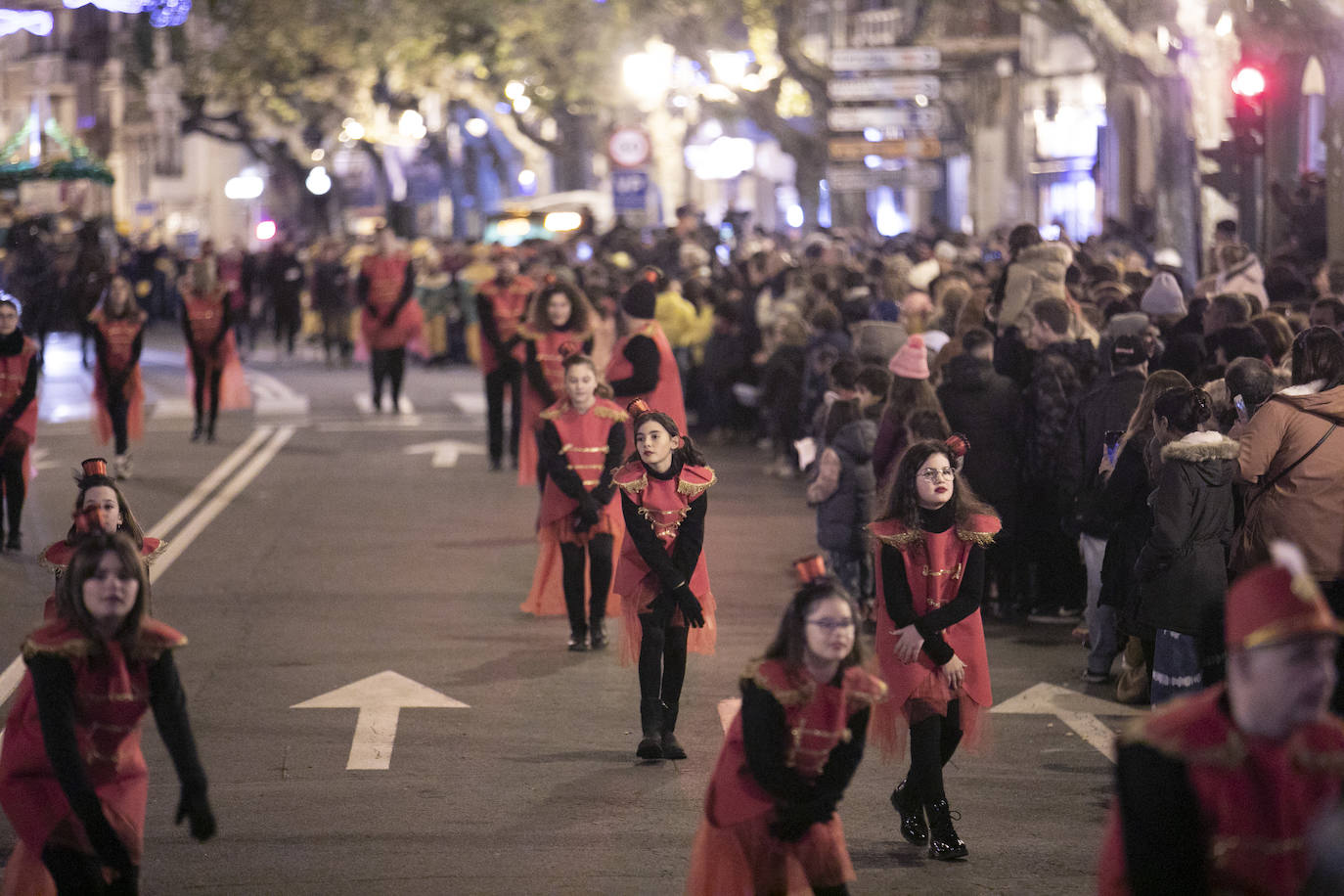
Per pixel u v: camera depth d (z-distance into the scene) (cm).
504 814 858
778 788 583
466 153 6994
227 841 814
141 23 7256
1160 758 420
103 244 5331
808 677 581
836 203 4319
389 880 759
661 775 929
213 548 1647
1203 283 1692
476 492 1995
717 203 7688
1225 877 422
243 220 8756
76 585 578
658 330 1359
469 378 3528
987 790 903
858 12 5600
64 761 571
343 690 1117
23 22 7325
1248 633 404
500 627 1312
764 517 1822
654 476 952
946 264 2130
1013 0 2898
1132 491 998
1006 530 1273
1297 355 909
